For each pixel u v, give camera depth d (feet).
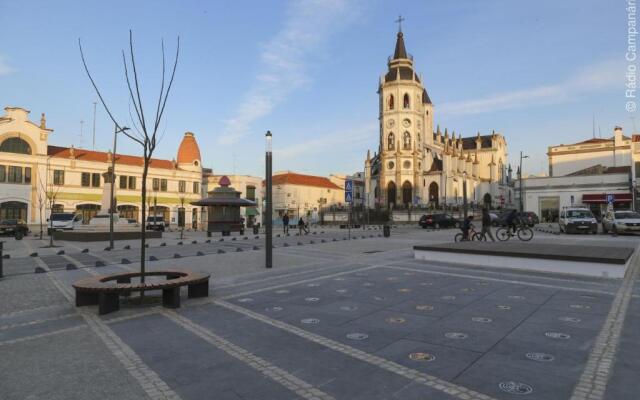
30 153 162.09
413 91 245.86
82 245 76.74
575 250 42.34
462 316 22.58
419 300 26.71
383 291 29.78
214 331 20.34
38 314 23.97
